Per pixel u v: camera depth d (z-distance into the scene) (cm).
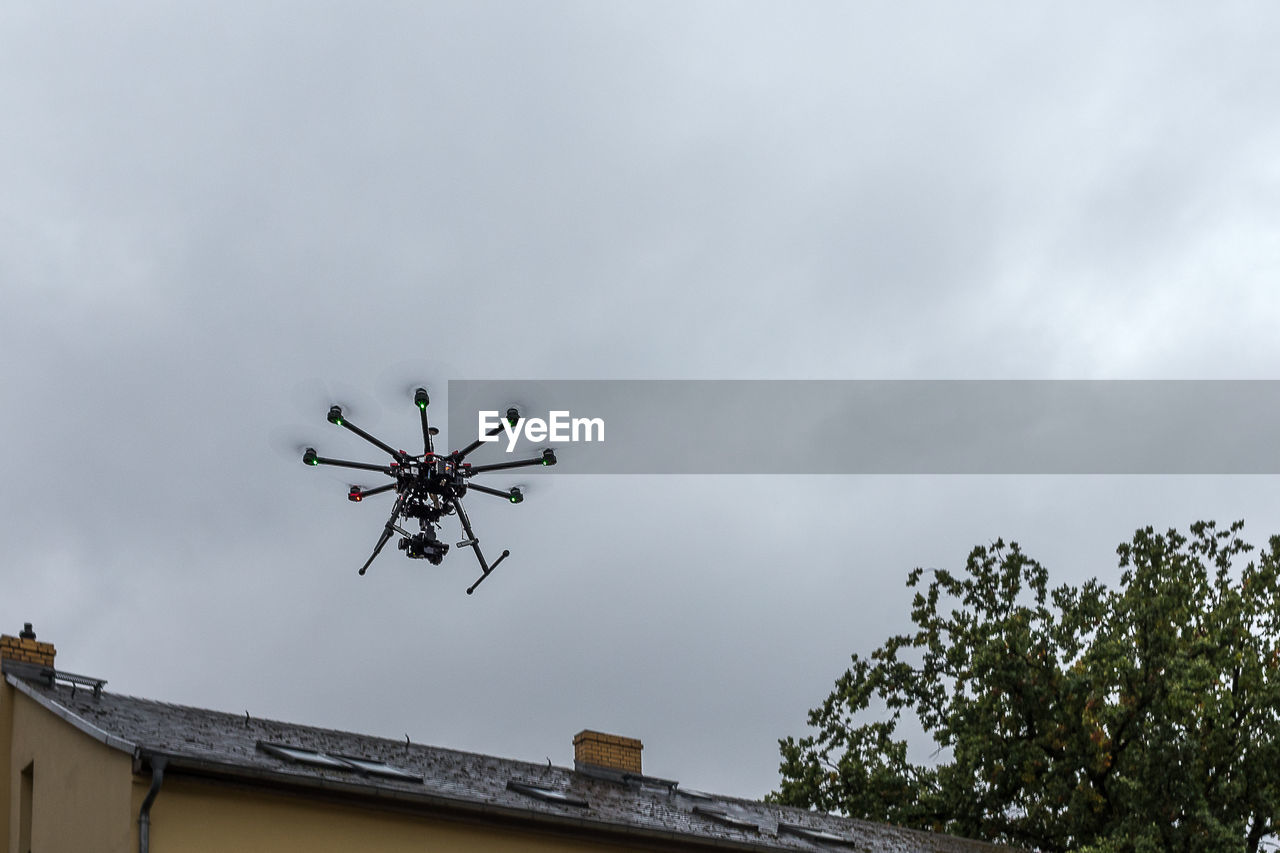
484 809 1686
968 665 3438
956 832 3316
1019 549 3559
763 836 2078
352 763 1758
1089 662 3055
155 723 1739
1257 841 3067
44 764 1714
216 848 1511
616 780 2259
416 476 2384
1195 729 3061
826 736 3628
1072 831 3117
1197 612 3297
